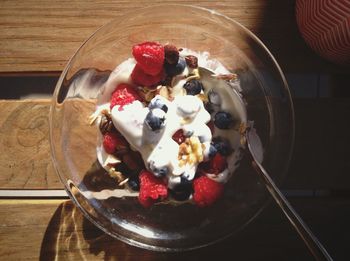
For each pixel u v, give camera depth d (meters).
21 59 0.32
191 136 0.28
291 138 0.30
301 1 0.30
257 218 0.32
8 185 0.32
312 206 0.32
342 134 0.32
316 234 0.32
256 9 0.32
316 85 0.35
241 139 0.30
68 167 0.30
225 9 0.32
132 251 0.32
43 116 0.32
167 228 0.31
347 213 0.32
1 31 0.32
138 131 0.28
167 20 0.31
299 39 0.32
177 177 0.28
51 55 0.32
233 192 0.31
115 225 0.31
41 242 0.32
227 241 0.32
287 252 0.32
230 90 0.30
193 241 0.31
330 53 0.30
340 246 0.32
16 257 0.31
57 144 0.30
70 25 0.32
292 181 0.32
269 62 0.30
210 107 0.30
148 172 0.28
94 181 0.31
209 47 0.31
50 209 0.32
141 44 0.28
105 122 0.29
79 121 0.31
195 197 0.29
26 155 0.32
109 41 0.31
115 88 0.29
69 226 0.32
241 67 0.31
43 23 0.32
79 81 0.30
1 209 0.32
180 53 0.30
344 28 0.28
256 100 0.31
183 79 0.29
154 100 0.28
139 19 0.30
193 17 0.31
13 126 0.32
